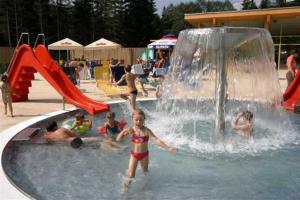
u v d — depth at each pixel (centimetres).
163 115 989
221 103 726
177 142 698
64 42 2728
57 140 680
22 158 589
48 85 1866
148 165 550
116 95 1362
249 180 502
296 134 784
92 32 5916
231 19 2512
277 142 711
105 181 493
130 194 450
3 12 4944
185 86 1006
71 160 584
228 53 729
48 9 5312
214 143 689
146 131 507
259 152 639
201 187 475
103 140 689
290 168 555
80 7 5756
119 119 924
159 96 1224
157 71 1927
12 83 1177
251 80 875
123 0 5928
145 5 5881
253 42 756
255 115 916
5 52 3409
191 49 780
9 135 707
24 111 1040
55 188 465
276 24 2650
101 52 3484
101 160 585
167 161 582
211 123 873
